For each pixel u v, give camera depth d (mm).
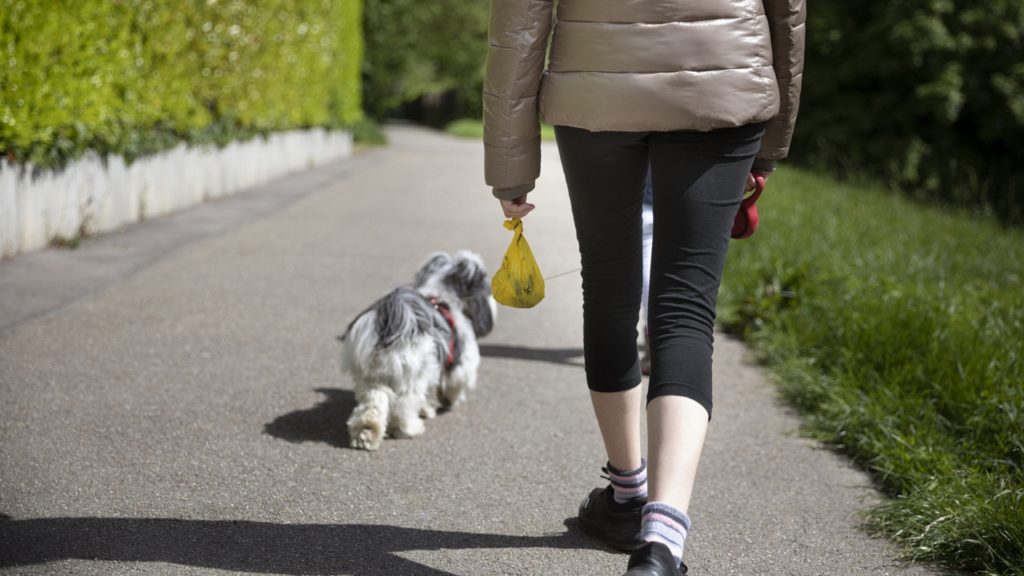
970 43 33781
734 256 12641
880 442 6562
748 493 5973
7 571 4410
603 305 4543
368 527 5156
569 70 4180
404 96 66250
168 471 5781
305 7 26859
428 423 6992
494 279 4754
